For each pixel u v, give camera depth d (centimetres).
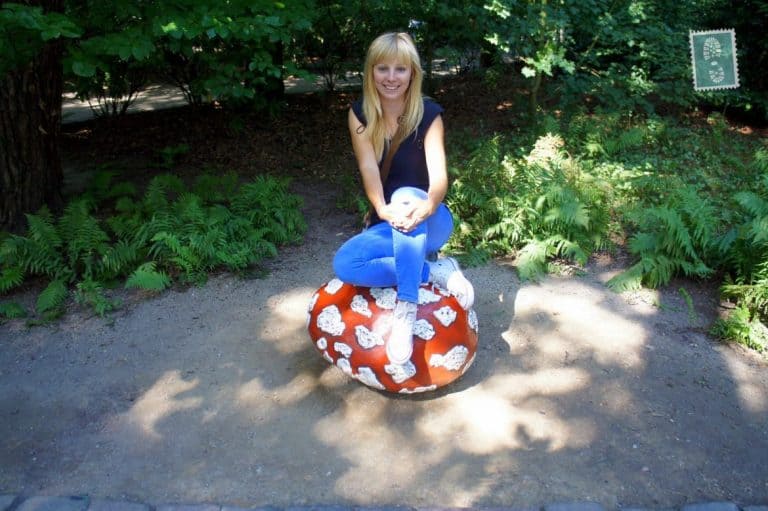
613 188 613
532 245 514
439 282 351
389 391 365
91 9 504
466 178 599
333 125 912
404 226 298
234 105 903
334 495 297
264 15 491
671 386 373
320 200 676
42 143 578
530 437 333
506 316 447
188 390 374
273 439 334
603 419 345
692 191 536
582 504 288
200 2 466
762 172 673
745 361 397
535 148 730
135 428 344
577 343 416
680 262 483
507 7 721
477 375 384
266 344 418
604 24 810
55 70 570
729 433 335
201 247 500
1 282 471
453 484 303
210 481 307
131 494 300
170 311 459
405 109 308
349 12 865
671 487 299
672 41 857
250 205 587
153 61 823
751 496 295
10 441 336
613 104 870
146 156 809
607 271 513
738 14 872
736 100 888
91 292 467
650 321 441
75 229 507
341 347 343
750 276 461
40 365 400
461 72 1084
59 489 303
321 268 523
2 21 399
